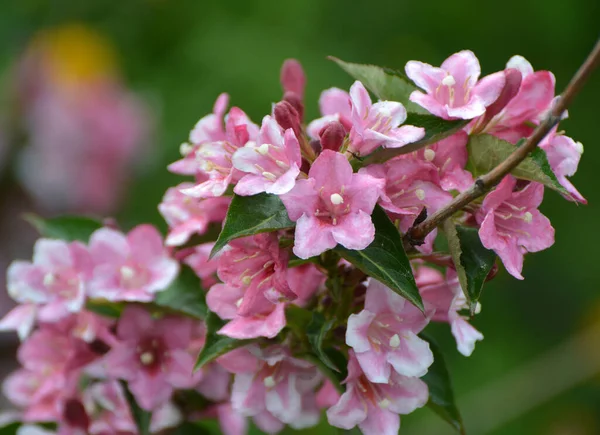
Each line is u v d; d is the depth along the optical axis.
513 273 0.69
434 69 0.71
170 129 1.26
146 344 0.77
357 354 0.70
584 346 1.18
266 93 1.20
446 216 0.69
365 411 0.71
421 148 0.70
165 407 0.81
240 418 0.83
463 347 0.71
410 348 0.70
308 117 1.20
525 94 0.72
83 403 0.80
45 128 1.27
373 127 0.70
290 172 0.68
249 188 0.68
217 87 1.23
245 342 0.72
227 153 0.71
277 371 0.73
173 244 0.75
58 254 0.77
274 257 0.70
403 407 0.71
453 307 0.72
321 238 0.67
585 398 1.26
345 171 0.68
